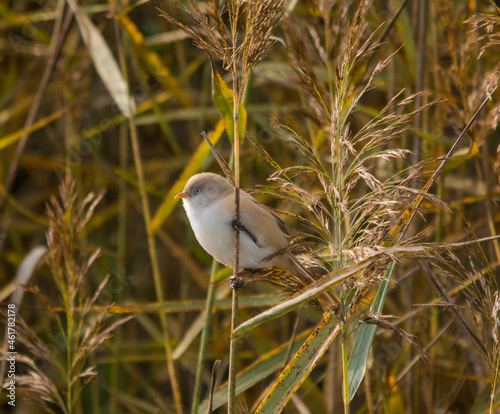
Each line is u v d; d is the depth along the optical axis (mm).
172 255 10477
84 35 7219
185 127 11211
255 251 5121
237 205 4340
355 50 4301
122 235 8844
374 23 7027
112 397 8469
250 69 4121
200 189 5367
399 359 6738
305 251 5215
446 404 7488
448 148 6824
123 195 8797
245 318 8977
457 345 7766
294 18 6031
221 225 5168
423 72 6438
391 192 4113
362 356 4668
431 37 7090
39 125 7961
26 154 10422
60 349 8469
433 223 7629
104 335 5477
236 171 4305
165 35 8742
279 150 9266
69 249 5586
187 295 9719
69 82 9586
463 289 5094
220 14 4125
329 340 4441
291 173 4367
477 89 5863
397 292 8188
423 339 7141
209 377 9258
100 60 7078
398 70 7820
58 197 10602
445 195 8148
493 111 4527
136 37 7438
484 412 5801
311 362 4547
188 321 10047
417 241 4664
